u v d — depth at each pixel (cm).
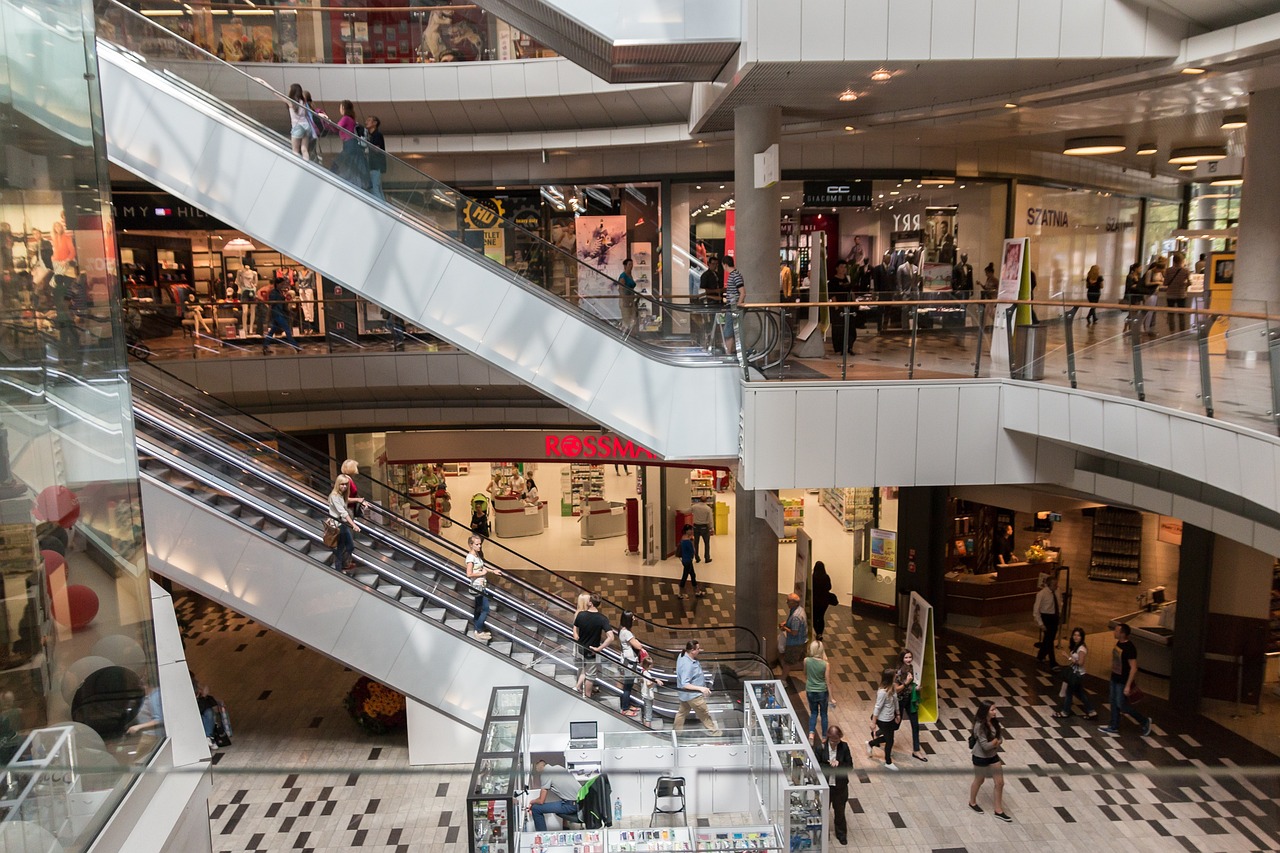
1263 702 1191
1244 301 935
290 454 1137
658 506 1884
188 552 962
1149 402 804
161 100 926
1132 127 1392
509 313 990
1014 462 999
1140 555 1717
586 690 1036
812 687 1095
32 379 373
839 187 1622
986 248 1773
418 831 902
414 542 1149
